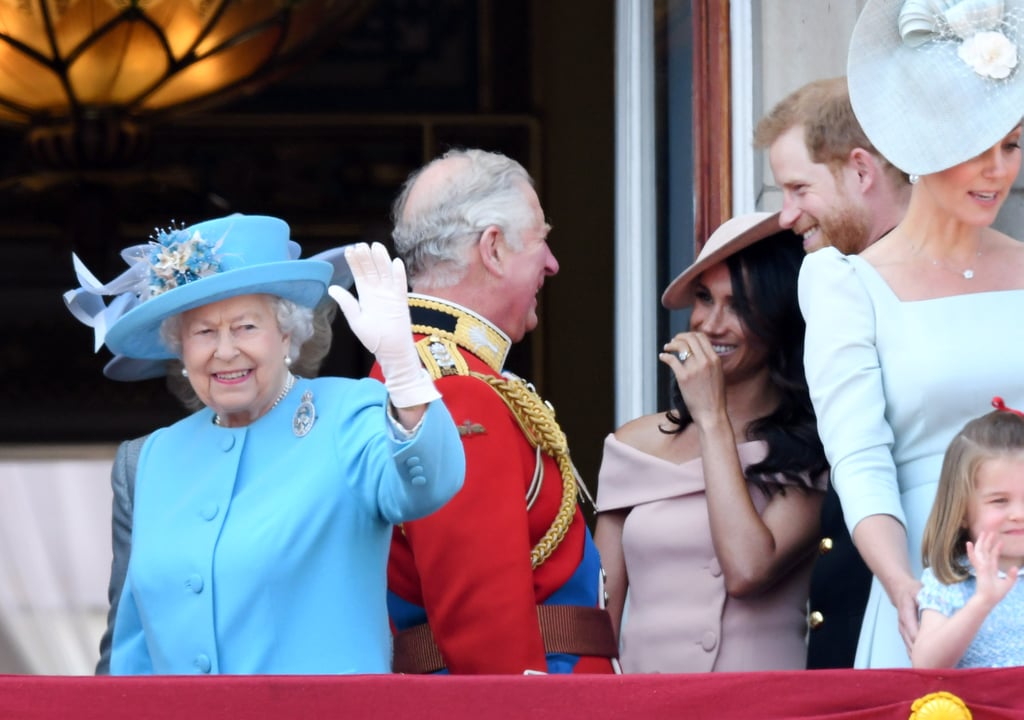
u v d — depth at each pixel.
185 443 13.72
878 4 13.97
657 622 17.00
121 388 50.12
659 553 17.20
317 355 15.04
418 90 48.91
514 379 16.05
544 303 42.12
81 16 38.22
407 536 14.82
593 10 44.66
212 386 13.28
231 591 12.79
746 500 16.66
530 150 44.84
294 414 13.45
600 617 15.65
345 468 12.98
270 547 12.80
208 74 40.06
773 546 16.58
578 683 11.84
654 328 24.08
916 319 13.66
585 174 43.66
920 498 13.38
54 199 48.06
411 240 16.36
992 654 12.44
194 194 48.62
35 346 49.88
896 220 16.80
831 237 16.95
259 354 13.27
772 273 17.48
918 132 13.73
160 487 13.52
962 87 13.68
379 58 48.78
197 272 13.29
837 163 16.83
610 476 17.97
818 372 13.73
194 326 13.27
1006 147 13.69
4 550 40.09
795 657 16.67
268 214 49.31
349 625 12.79
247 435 13.43
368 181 49.69
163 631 12.95
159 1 38.34
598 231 43.16
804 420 17.27
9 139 47.12
